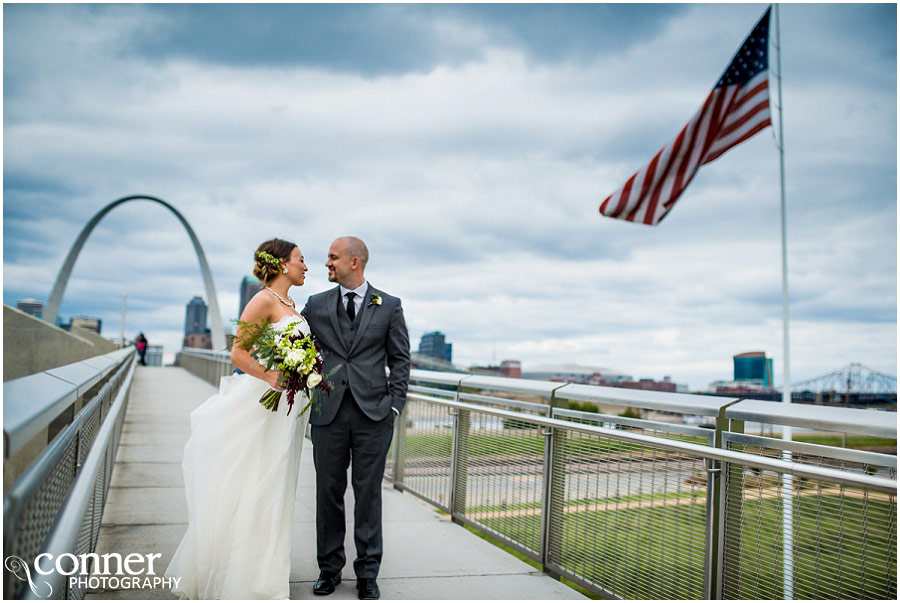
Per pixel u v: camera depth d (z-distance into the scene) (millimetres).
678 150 9180
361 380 3562
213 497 3219
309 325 3680
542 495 4133
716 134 9188
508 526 4500
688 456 3131
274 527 3271
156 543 4227
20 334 4488
